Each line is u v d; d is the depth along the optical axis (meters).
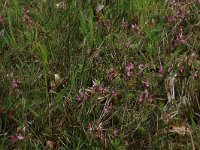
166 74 0.56
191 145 0.49
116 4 0.69
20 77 0.54
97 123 0.50
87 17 0.68
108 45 0.61
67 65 0.57
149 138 0.47
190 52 0.62
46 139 0.49
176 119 0.52
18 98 0.52
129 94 0.54
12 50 0.59
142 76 0.57
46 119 0.49
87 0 0.69
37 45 0.59
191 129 0.51
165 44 0.63
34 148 0.47
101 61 0.58
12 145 0.48
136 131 0.49
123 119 0.50
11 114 0.49
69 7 0.66
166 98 0.55
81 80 0.55
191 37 0.64
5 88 0.51
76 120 0.49
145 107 0.52
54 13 0.65
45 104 0.51
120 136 0.49
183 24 0.67
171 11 0.69
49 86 0.55
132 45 0.61
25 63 0.57
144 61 0.60
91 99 0.52
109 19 0.67
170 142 0.49
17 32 0.64
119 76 0.57
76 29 0.63
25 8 0.70
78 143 0.47
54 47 0.60
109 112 0.51
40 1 0.69
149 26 0.66
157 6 0.71
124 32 0.64
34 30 0.64
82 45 0.61
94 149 0.48
